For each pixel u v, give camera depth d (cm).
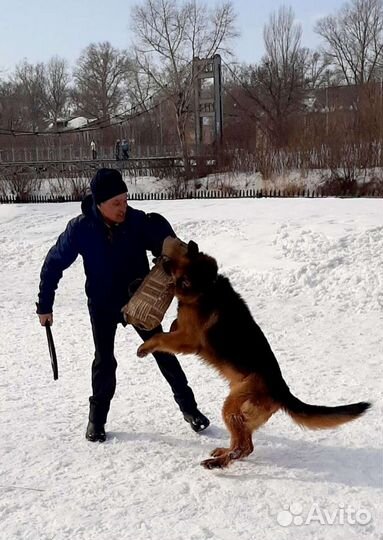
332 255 1071
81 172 3544
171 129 5566
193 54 4825
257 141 3378
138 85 5719
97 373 469
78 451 452
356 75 6266
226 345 423
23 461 437
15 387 607
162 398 562
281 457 433
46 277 470
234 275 1080
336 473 405
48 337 481
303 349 703
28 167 3625
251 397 408
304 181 2872
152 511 364
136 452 448
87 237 456
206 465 414
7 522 357
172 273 438
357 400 533
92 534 341
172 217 1684
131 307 442
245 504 370
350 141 2877
